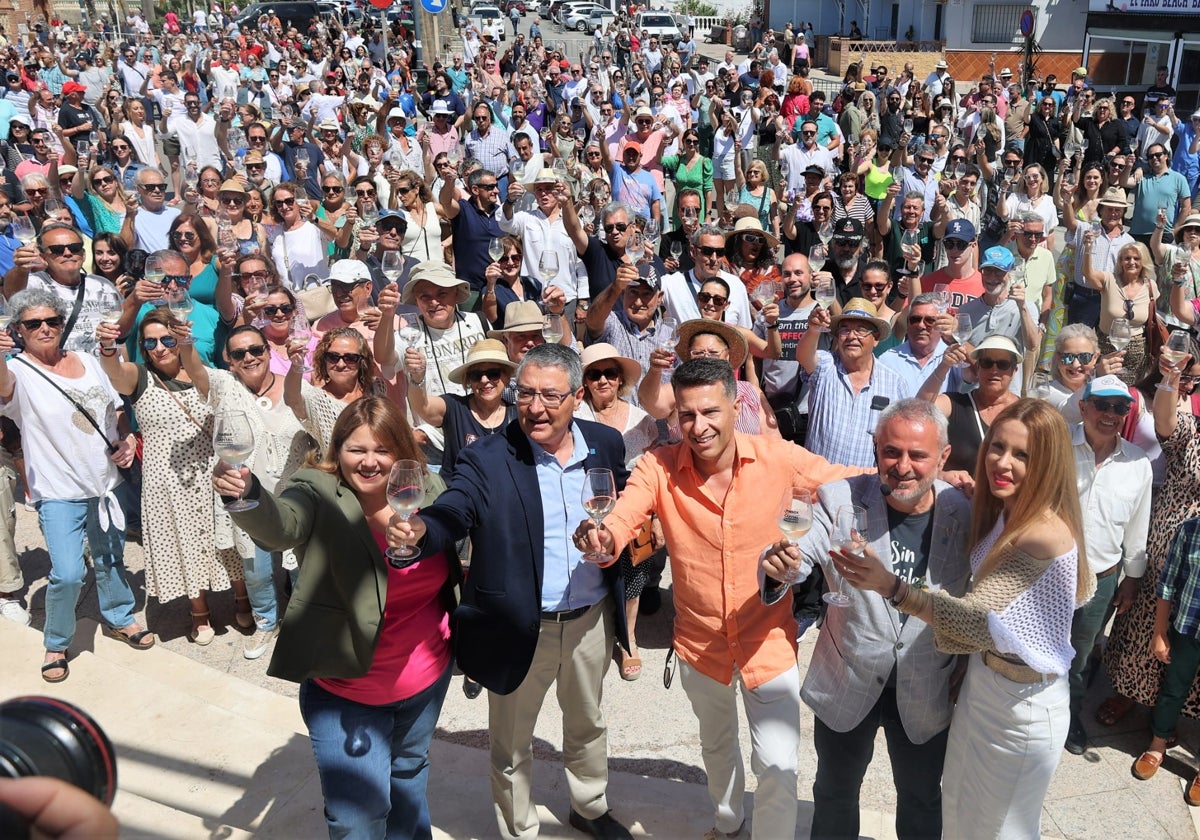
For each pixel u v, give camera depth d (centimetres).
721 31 4884
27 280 593
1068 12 3356
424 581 314
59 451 466
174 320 488
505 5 5553
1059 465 285
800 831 384
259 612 528
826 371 525
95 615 557
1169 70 2269
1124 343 606
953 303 681
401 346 551
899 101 1717
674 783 421
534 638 330
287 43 2980
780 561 295
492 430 478
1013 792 302
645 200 1102
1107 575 430
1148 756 443
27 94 1598
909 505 312
